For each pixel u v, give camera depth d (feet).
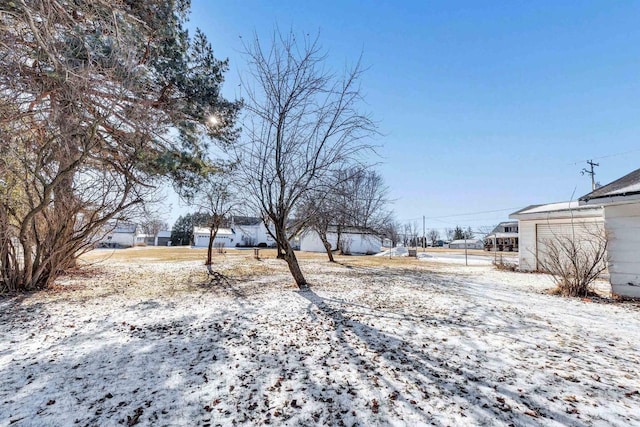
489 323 13.65
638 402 6.97
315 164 22.41
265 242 138.92
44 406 6.75
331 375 8.41
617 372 8.57
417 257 73.97
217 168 25.67
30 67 15.40
